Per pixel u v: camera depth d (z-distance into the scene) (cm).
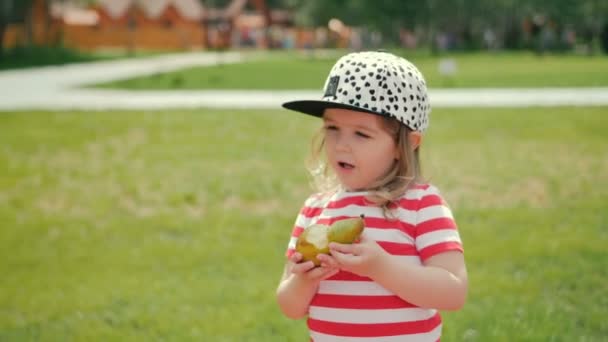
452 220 224
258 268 510
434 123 1245
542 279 470
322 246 207
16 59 3962
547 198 711
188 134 1144
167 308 436
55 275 501
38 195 753
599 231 586
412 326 217
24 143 1073
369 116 218
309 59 4547
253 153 980
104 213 676
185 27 6969
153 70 3072
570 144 1030
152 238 591
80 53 4878
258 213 668
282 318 416
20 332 406
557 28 6128
